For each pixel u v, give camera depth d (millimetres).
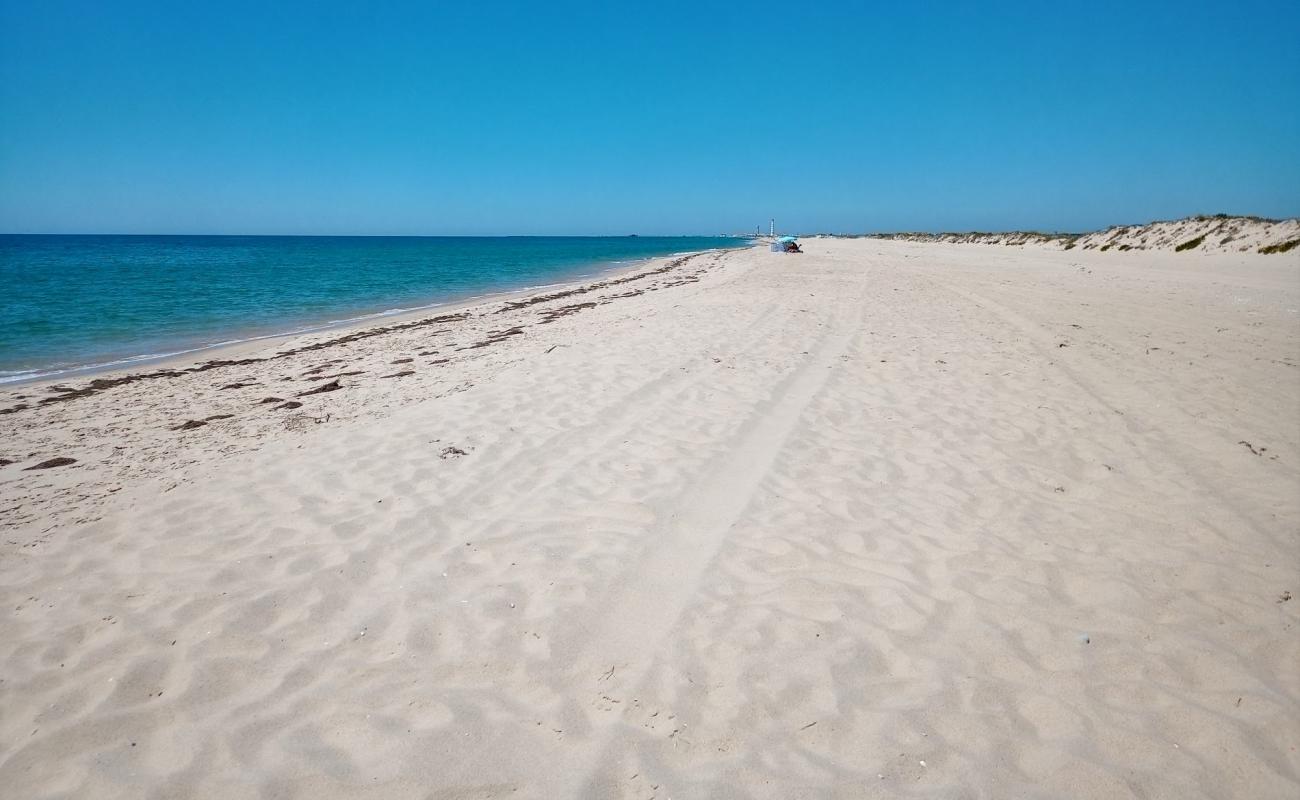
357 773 2334
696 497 4602
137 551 3967
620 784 2281
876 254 38781
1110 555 3842
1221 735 2504
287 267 41469
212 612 3316
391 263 48250
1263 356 9023
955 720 2584
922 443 5660
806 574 3621
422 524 4230
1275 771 2340
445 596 3428
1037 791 2264
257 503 4605
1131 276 20672
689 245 126812
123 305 19531
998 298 15281
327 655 2990
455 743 2465
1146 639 3084
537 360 9031
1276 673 2857
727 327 11156
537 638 3078
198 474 5227
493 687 2770
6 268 37312
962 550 3893
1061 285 18250
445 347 11336
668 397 6984
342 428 6328
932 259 32219
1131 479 4934
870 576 3605
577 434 5898
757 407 6617
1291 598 3418
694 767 2354
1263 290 16547
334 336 13680
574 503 4516
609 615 3254
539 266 45188
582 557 3795
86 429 6824
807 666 2879
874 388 7332
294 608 3352
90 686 2803
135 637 3133
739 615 3244
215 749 2459
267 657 2986
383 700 2701
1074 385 7480
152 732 2553
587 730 2525
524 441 5738
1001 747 2455
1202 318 12250
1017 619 3230
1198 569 3688
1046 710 2645
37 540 4137
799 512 4371
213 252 71500
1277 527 4172
